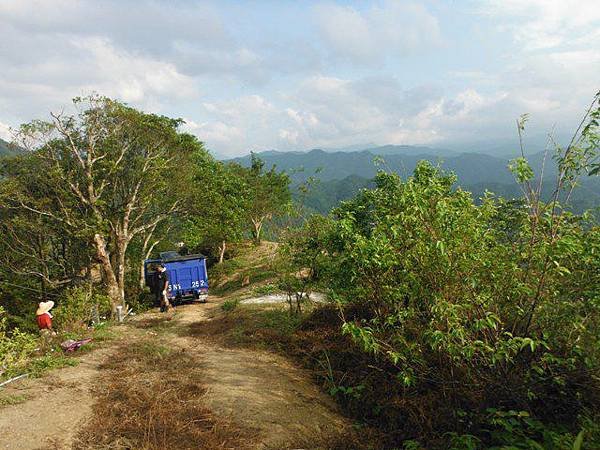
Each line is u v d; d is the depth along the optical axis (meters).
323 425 6.88
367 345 6.00
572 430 5.54
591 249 5.30
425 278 6.05
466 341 5.36
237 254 42.44
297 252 12.86
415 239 5.99
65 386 8.04
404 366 6.29
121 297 24.61
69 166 25.00
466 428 6.08
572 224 5.69
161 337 12.85
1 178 24.09
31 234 26.38
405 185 6.47
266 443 6.05
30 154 23.91
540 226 5.56
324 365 9.32
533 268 5.59
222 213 31.00
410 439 6.27
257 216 45.00
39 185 24.73
